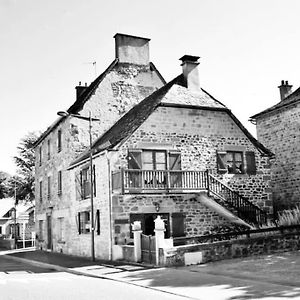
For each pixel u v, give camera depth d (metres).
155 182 20.17
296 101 24.86
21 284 13.66
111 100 27.66
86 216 23.58
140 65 28.97
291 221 20.53
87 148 26.14
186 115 22.39
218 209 21.47
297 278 12.01
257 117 28.23
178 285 11.94
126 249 18.86
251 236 18.59
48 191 30.55
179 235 21.06
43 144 32.53
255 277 12.58
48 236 30.47
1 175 53.78
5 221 51.94
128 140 20.91
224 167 22.59
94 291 11.58
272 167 27.09
